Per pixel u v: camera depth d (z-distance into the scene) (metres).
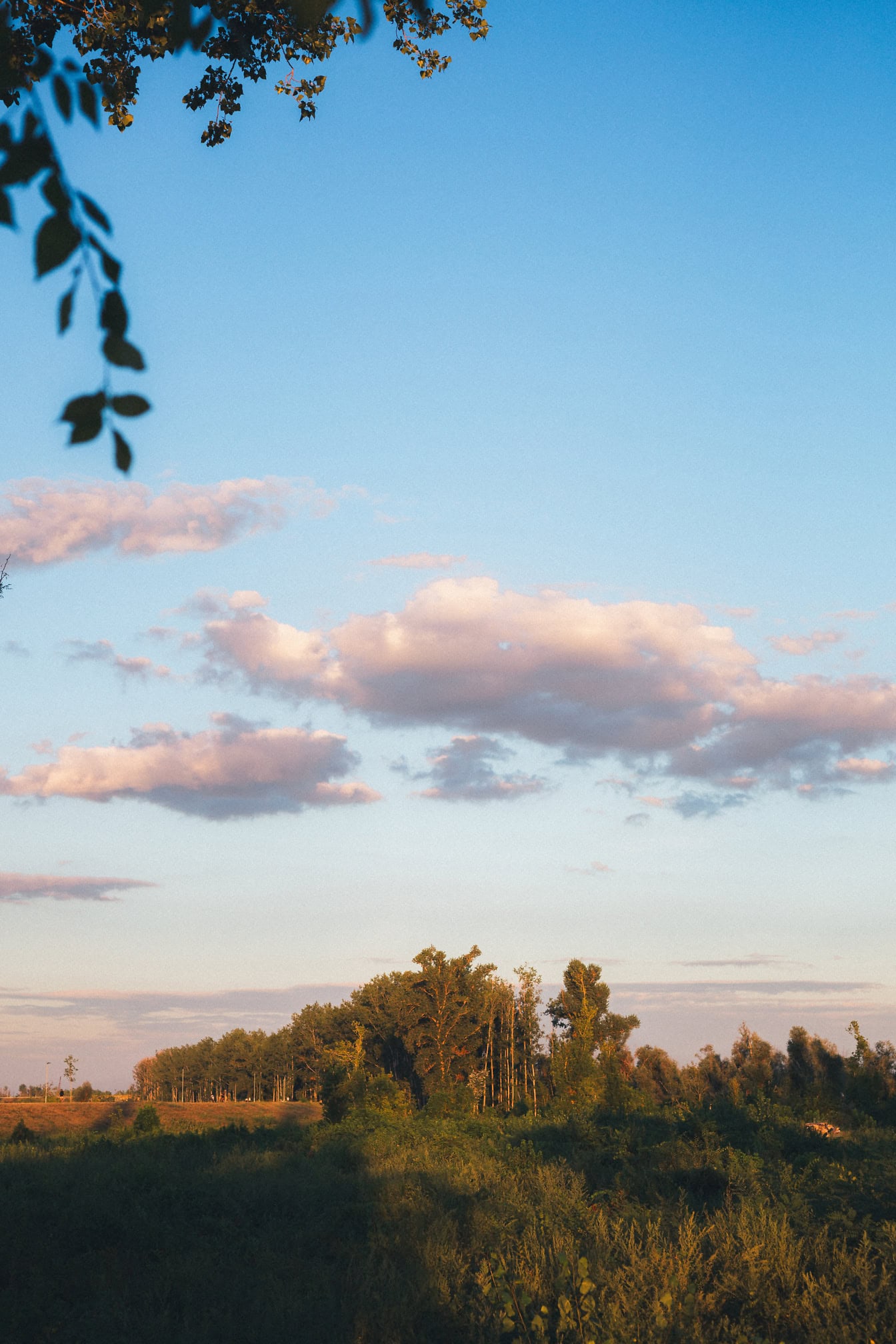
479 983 78.50
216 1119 78.62
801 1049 54.19
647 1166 18.27
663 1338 8.23
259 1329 9.46
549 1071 67.75
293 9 2.17
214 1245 12.66
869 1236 11.49
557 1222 12.96
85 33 7.69
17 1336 9.52
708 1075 60.41
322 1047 119.44
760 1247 10.30
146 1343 9.22
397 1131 26.97
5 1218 13.19
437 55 9.91
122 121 8.24
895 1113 36.53
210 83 9.25
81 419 2.11
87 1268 11.55
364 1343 9.38
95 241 2.11
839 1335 8.33
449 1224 13.20
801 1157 18.27
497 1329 9.02
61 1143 25.73
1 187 2.05
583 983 68.81
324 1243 13.10
